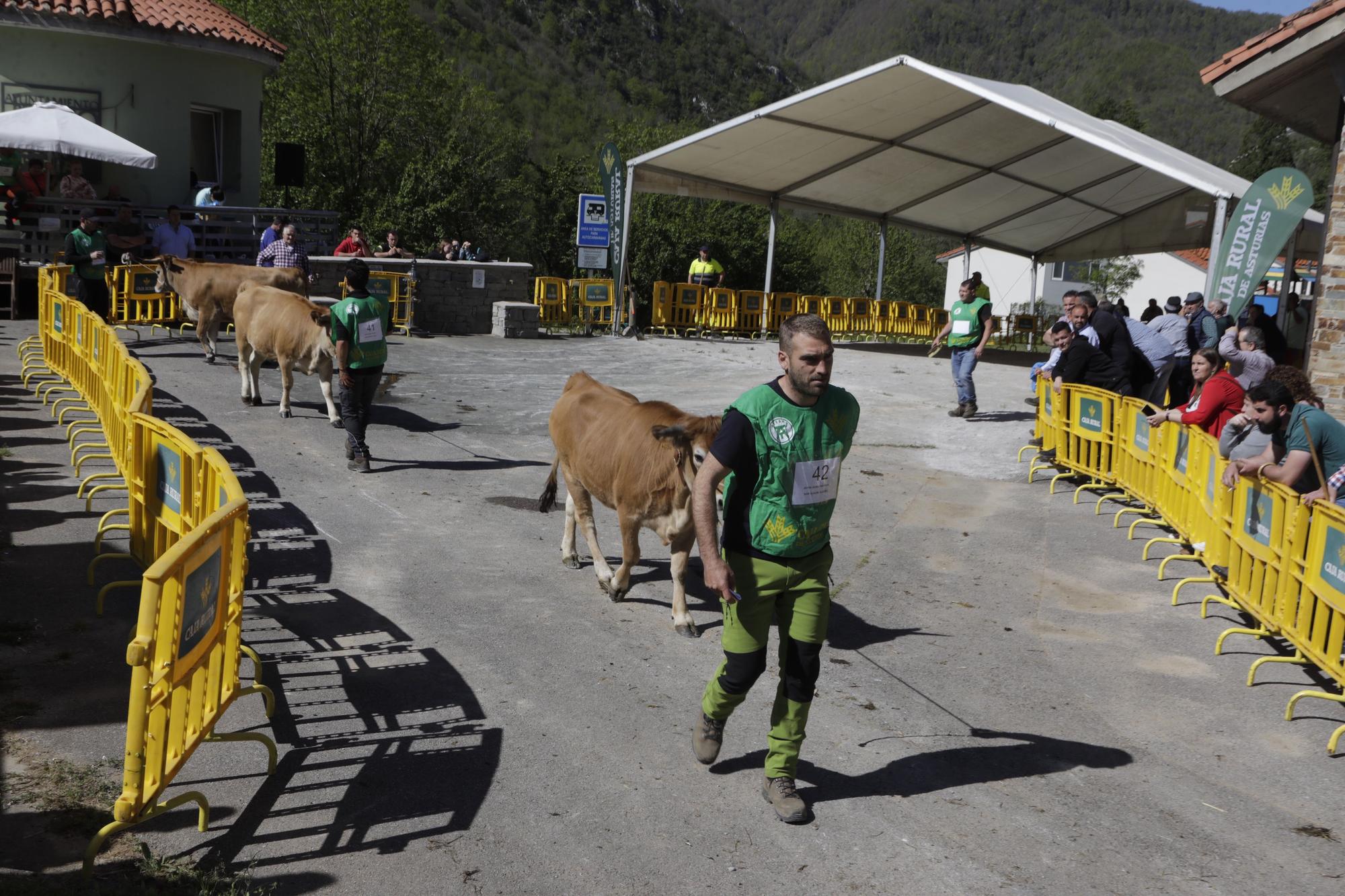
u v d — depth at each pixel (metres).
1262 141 62.38
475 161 43.22
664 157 21.67
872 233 62.31
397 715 4.84
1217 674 5.83
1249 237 12.38
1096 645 6.21
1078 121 18.97
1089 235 29.39
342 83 39.06
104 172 19.62
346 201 39.22
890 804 4.30
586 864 3.79
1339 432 5.96
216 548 4.11
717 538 4.10
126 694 4.80
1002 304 58.25
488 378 14.82
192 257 17.28
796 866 3.84
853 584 7.16
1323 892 3.81
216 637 4.21
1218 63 12.18
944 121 19.81
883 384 16.56
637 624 6.16
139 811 3.56
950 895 3.71
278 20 37.94
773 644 5.91
